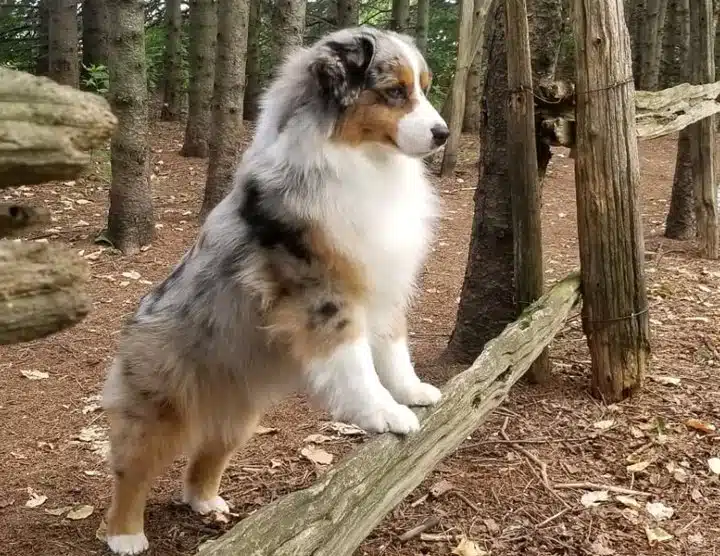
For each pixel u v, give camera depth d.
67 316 0.49
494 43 1.75
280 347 1.16
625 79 1.57
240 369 1.20
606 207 1.61
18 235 0.52
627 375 1.68
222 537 0.81
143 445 1.19
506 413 1.64
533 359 1.43
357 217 1.10
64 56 4.69
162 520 1.34
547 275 2.61
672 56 5.11
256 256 1.12
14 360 1.99
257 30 5.71
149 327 1.18
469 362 1.87
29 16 6.40
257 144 1.19
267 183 1.12
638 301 1.66
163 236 2.94
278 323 1.11
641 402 1.67
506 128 1.74
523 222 1.64
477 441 1.54
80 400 1.80
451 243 3.04
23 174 0.46
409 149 1.11
